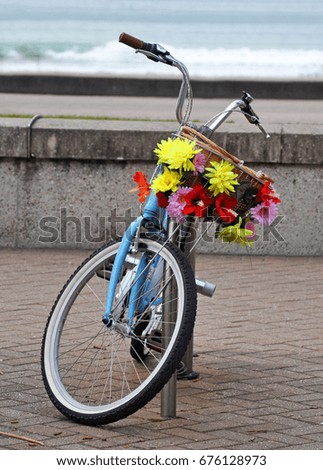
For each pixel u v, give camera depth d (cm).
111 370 773
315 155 1190
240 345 889
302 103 2238
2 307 990
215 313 984
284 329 938
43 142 1203
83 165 1212
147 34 4912
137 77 2562
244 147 1188
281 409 737
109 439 675
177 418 716
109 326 723
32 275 1109
